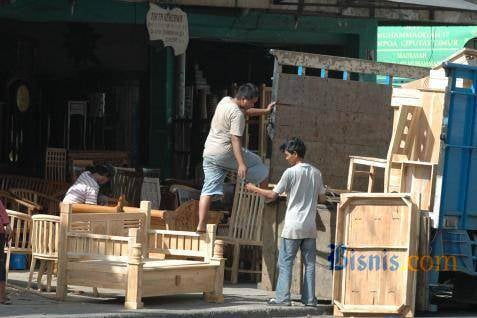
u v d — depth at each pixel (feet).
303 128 75.51
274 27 104.73
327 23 107.65
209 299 66.44
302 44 110.83
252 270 81.25
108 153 99.14
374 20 109.91
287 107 74.74
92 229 65.57
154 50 103.60
